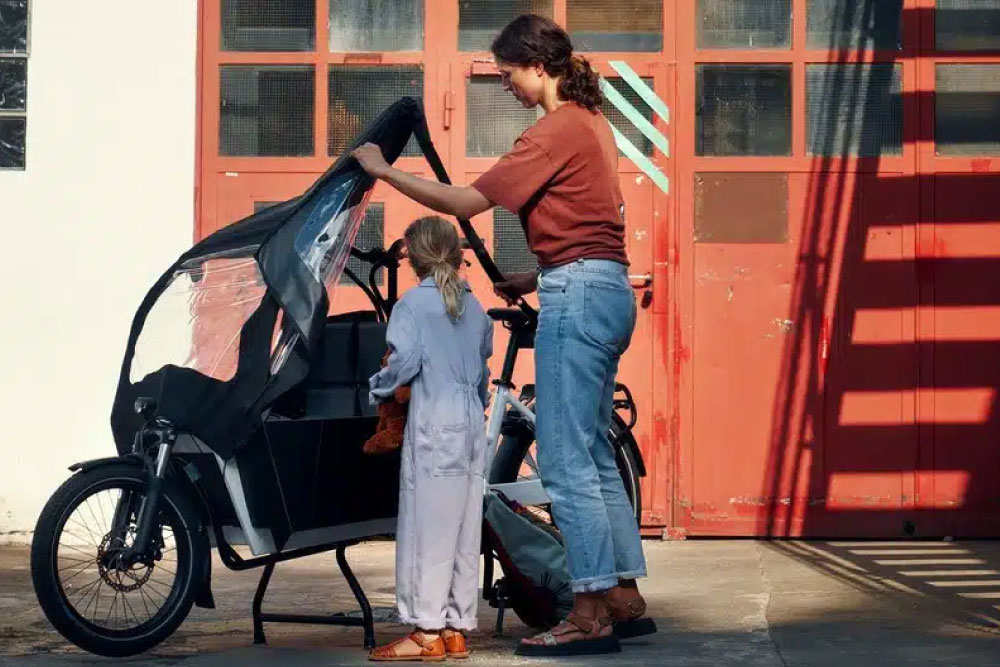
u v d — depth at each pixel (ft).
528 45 17.35
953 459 27.45
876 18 27.81
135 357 18.26
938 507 27.45
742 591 22.13
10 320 27.96
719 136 27.91
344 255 18.22
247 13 28.25
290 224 17.53
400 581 17.11
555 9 28.09
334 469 17.84
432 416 17.03
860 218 27.68
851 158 27.73
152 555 17.33
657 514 27.66
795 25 27.86
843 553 26.00
